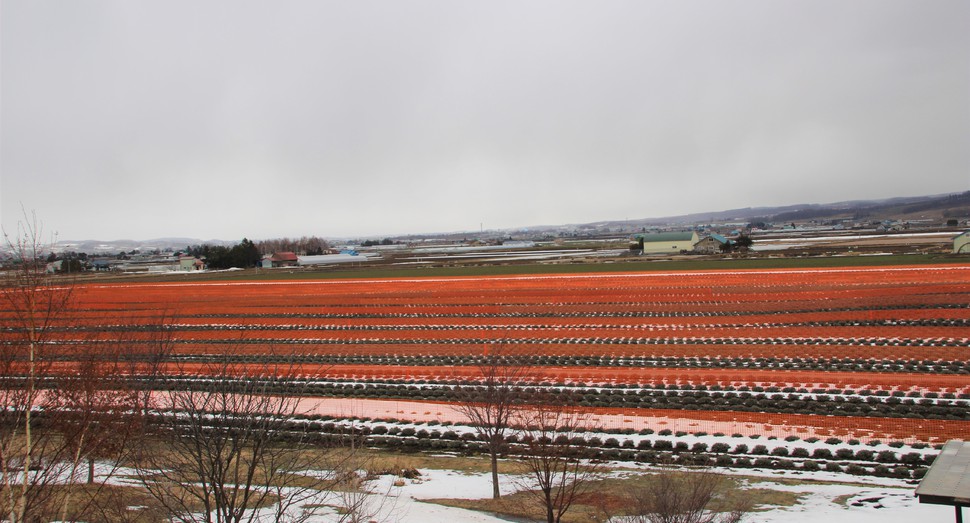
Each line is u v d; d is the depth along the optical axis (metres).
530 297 108.06
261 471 36.47
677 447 44.06
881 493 35.25
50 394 30.17
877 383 55.47
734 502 33.59
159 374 36.16
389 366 68.06
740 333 76.88
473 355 71.50
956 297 90.69
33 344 25.47
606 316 90.19
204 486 23.59
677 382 58.56
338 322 94.00
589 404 52.91
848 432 45.34
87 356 35.59
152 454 28.42
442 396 57.53
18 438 32.16
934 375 57.12
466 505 34.34
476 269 160.50
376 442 47.66
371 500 34.44
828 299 94.19
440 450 46.25
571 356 69.75
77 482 32.47
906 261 131.88
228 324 93.38
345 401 56.34
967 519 30.69
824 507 33.09
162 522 28.42
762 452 42.75
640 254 193.25
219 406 33.75
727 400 53.06
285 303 111.75
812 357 65.25
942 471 25.09
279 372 61.19
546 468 31.28
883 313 82.44
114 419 30.52
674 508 28.33
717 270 131.12
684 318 86.69
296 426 48.62
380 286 130.25
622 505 33.72
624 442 44.97
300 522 28.06
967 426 45.50
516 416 41.56
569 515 32.78
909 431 45.03
